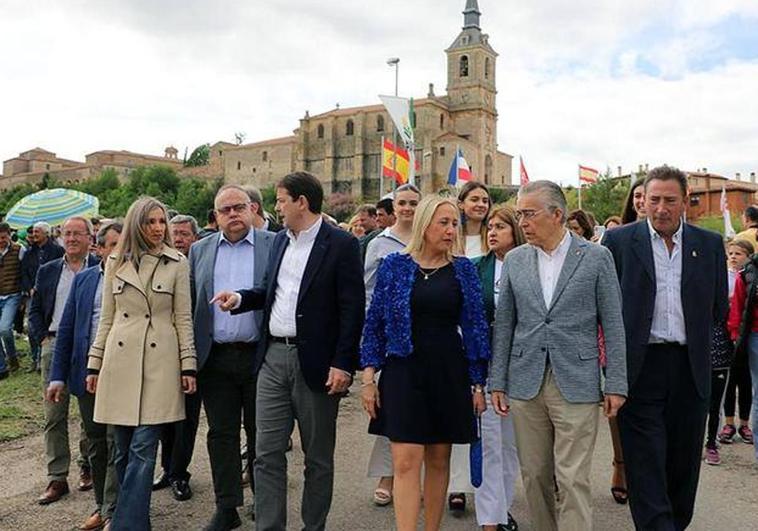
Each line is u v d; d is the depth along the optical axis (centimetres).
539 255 418
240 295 473
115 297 474
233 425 502
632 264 434
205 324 501
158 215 480
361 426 806
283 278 465
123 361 460
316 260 454
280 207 465
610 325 398
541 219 405
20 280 1080
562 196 412
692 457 436
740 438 772
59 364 517
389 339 416
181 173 12288
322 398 452
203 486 593
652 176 425
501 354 427
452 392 409
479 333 417
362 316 456
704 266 427
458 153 1723
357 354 453
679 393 429
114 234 522
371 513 531
